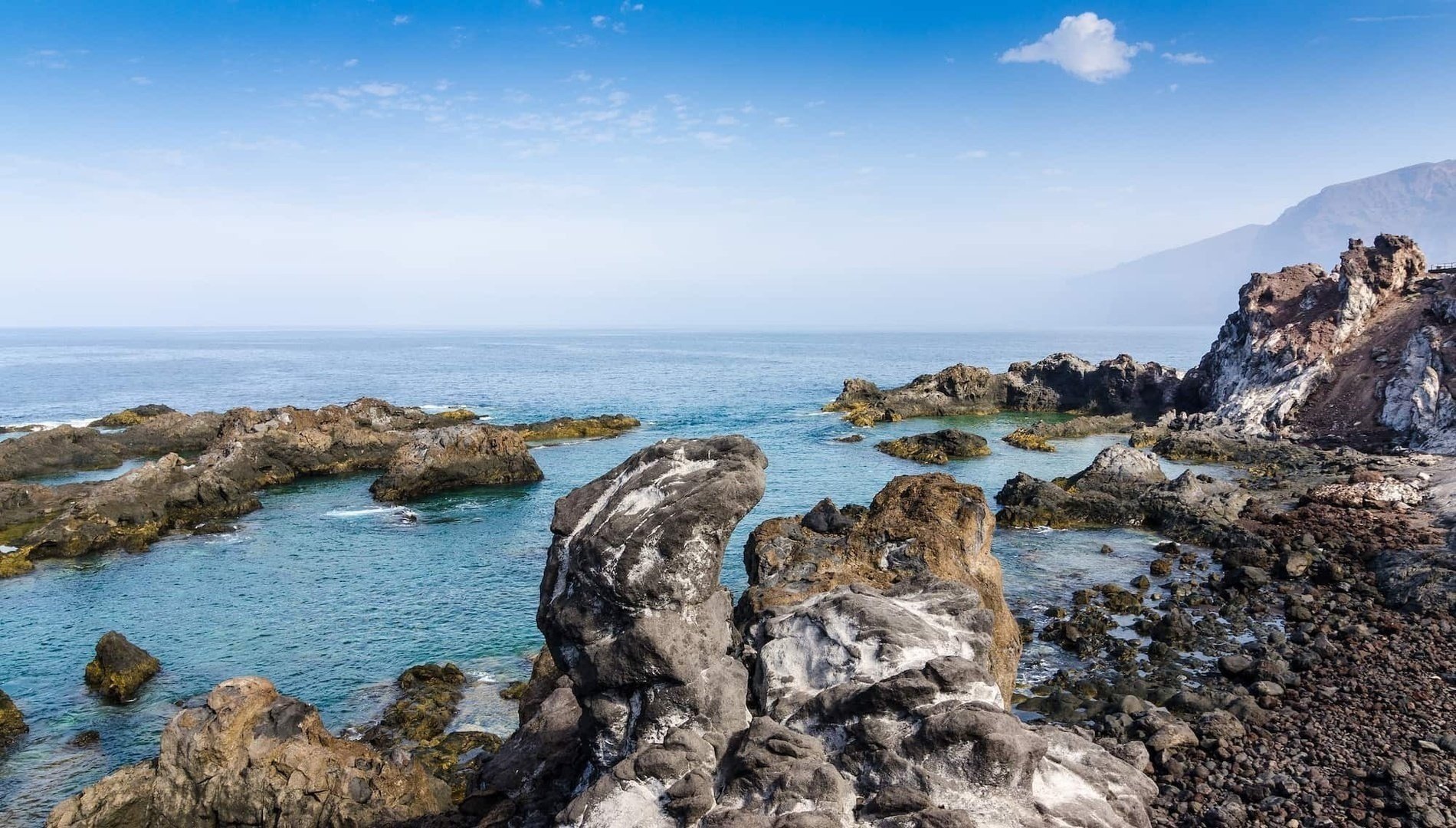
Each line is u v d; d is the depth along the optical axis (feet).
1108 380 289.53
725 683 36.40
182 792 57.57
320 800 55.67
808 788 32.42
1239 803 53.62
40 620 106.11
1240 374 245.65
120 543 138.21
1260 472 176.24
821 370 544.62
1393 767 56.85
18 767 72.79
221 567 127.85
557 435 245.45
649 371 531.91
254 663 92.38
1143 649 87.51
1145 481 154.71
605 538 34.81
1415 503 134.92
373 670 90.17
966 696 36.70
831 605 45.78
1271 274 261.85
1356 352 220.43
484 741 74.13
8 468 192.65
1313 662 78.38
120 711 82.69
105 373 513.86
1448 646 80.28
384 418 244.63
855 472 189.98
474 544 140.05
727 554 127.34
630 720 36.45
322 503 171.01
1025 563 120.67
